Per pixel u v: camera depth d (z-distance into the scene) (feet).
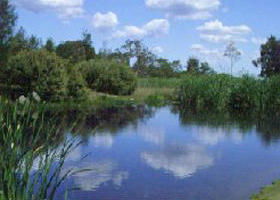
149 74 201.87
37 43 171.12
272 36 179.52
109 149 43.86
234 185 31.40
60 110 80.69
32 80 90.53
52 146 20.30
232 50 132.05
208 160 39.91
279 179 32.65
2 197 16.48
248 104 89.86
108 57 190.39
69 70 98.37
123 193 28.99
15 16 145.07
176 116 77.61
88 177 32.65
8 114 19.45
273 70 176.35
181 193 29.32
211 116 78.02
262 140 51.03
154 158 40.34
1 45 135.95
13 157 17.60
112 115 77.20
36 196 18.24
